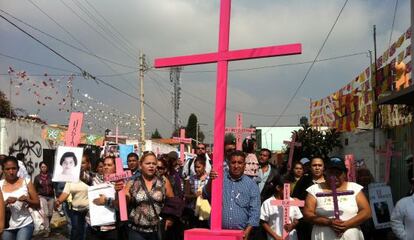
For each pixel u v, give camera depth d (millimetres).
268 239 7230
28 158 19156
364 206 5715
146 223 6617
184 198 8727
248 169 8234
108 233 7695
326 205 5809
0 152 17156
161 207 6785
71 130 8883
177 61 6062
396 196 13312
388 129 15234
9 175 7191
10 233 7188
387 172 8648
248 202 6117
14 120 18062
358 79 19719
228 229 6062
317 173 7555
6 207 7145
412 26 10555
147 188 6727
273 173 9023
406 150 12922
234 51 5805
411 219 5609
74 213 9453
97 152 21656
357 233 5684
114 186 6887
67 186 9445
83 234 9492
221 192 5754
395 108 14312
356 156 20953
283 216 6660
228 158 6371
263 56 5652
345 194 5762
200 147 10398
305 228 7641
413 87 7625
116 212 7504
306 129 25266
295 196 7895
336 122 24406
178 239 8547
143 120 34375
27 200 7191
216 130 5789
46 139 20797
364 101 18812
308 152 24203
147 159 6723
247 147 9703
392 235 7457
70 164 8391
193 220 8688
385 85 15859
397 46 14109
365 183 8430
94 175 9703
